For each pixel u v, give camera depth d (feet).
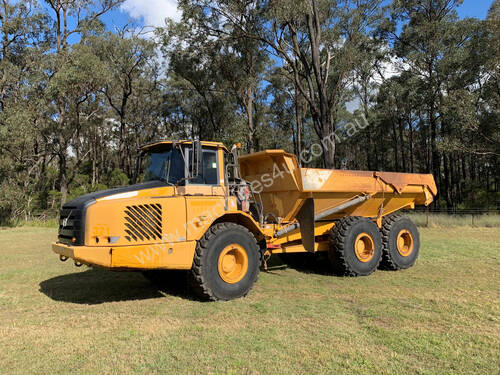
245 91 88.99
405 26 104.42
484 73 86.89
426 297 18.11
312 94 70.28
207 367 10.52
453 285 20.68
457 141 86.84
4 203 68.33
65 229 16.93
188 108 126.52
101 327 13.96
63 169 88.84
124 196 16.29
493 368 10.53
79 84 79.87
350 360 10.99
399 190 27.66
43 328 13.88
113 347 11.99
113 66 101.35
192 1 71.77
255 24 71.72
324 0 68.28
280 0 61.57
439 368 10.52
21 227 66.08
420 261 28.37
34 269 25.89
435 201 106.11
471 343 12.26
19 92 82.02
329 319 14.80
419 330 13.52
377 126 135.85
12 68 81.05
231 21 72.28
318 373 10.18
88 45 90.27
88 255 14.99
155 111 142.41
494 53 82.28
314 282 21.83
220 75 85.10
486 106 87.40
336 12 67.00
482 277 22.76
